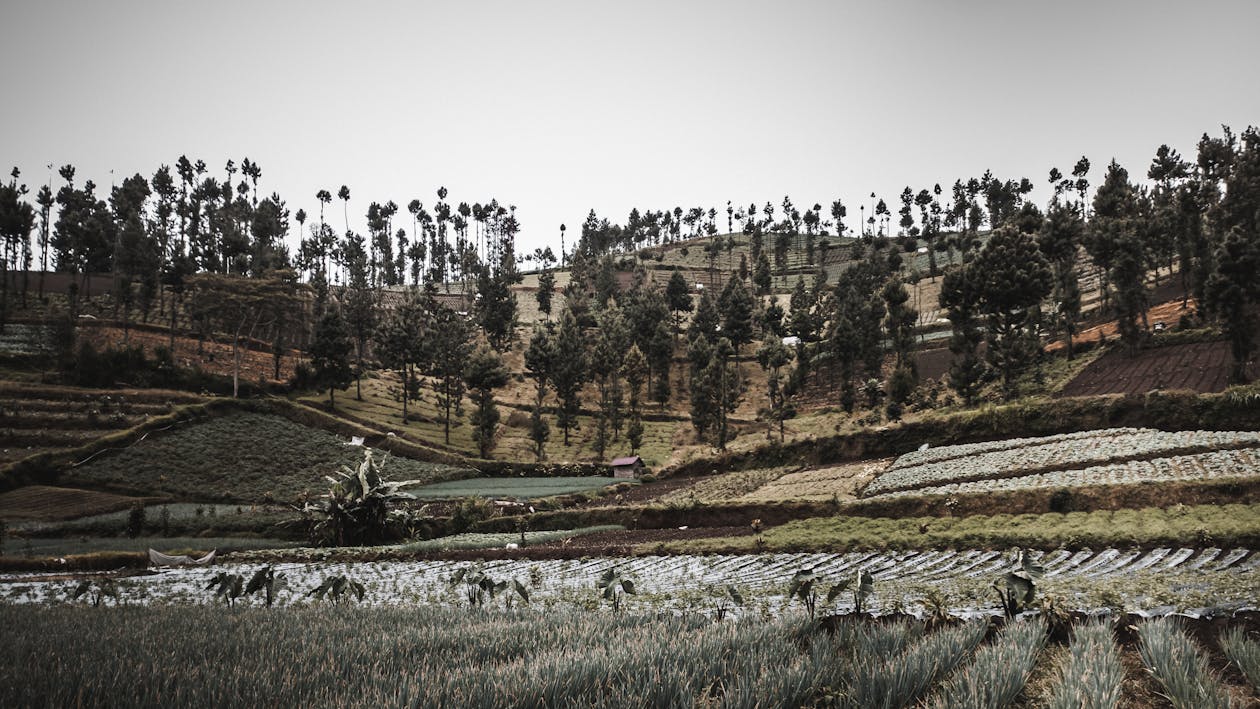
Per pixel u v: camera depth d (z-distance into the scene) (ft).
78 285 408.87
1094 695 26.89
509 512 179.73
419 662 34.19
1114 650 35.35
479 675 27.86
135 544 149.38
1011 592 43.06
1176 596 51.11
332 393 302.45
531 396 371.97
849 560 91.56
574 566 104.94
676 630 40.22
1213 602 47.85
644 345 407.85
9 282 396.37
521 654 36.45
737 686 27.61
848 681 31.04
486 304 447.01
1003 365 230.07
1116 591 55.26
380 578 101.30
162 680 28.14
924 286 481.46
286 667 30.60
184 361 306.35
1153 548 81.61
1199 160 366.02
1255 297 196.95
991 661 30.63
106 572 118.11
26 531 161.68
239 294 319.06
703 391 300.40
